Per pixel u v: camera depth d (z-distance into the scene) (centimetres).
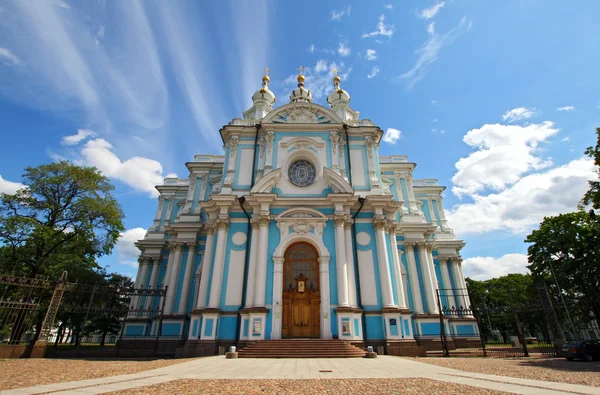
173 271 3044
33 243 2338
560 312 2692
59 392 841
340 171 2689
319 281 2323
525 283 4981
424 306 2994
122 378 1085
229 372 1245
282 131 2816
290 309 2262
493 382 1023
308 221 2417
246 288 2280
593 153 2245
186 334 2783
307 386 945
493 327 5091
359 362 1600
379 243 2406
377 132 2888
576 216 3011
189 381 1024
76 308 2091
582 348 1795
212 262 2420
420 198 3944
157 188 3853
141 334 3025
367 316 2223
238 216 2497
